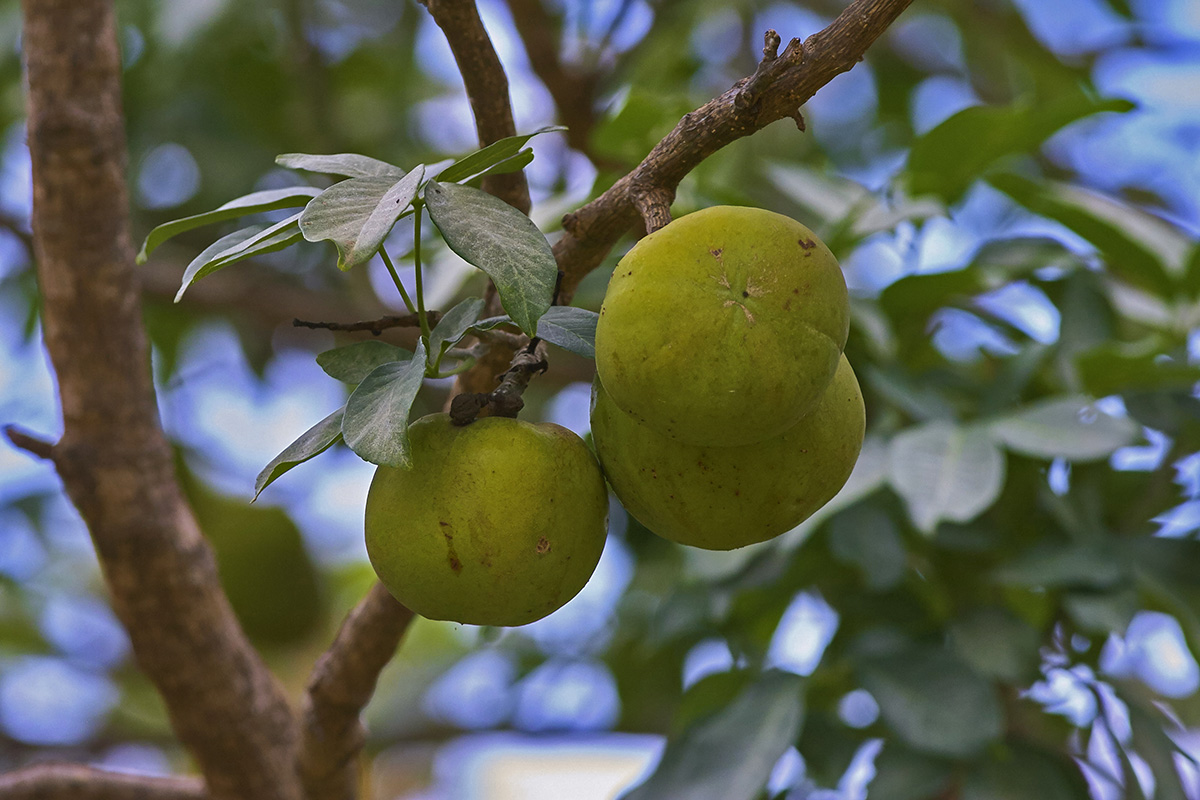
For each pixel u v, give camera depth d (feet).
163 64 8.18
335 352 4.73
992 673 5.32
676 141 4.60
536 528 4.58
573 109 7.93
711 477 4.58
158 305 8.36
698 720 5.42
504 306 4.45
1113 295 5.84
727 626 5.73
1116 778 5.37
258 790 5.58
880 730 5.58
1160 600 5.60
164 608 5.43
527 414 7.63
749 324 4.44
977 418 5.52
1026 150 5.67
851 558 5.40
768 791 5.59
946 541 5.45
